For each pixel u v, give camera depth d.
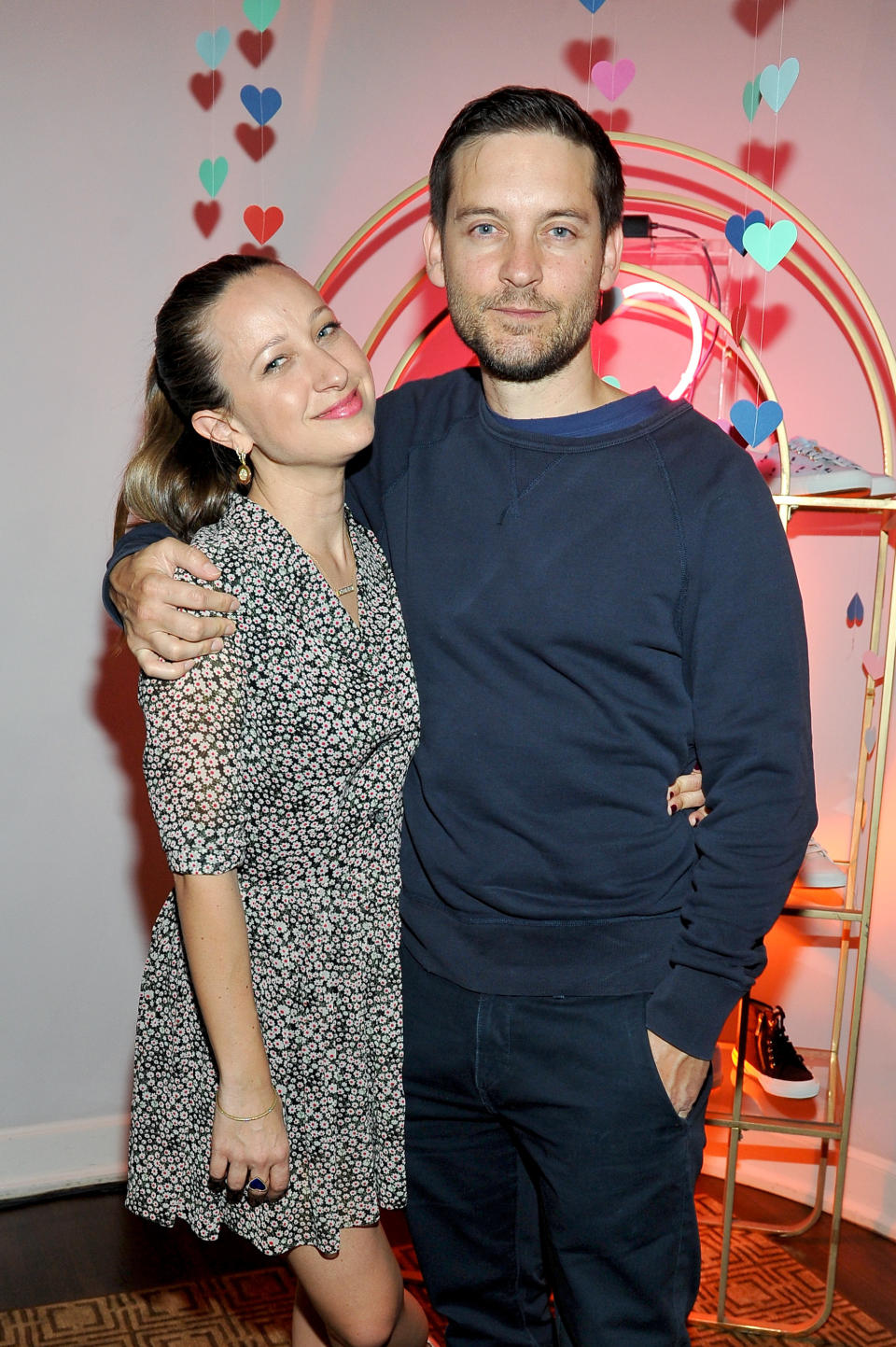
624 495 1.50
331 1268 1.57
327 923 1.50
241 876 1.49
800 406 2.51
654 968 1.54
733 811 1.47
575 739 1.51
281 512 1.53
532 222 1.47
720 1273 2.27
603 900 1.54
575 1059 1.53
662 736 1.53
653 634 1.49
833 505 2.08
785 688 1.46
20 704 2.57
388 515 1.66
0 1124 2.65
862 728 2.41
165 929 1.56
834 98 2.40
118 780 2.65
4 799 2.58
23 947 2.62
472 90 2.55
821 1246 2.46
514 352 1.50
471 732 1.53
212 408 1.53
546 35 2.52
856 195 2.41
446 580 1.56
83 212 2.47
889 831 2.51
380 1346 1.60
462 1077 1.61
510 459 1.56
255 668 1.42
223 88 2.51
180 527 1.65
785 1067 2.26
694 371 2.24
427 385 1.76
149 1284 2.30
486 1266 1.76
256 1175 1.43
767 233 1.89
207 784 1.35
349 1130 1.53
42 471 2.52
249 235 2.56
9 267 2.44
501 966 1.55
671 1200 1.55
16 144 2.41
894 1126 2.52
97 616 2.59
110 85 2.45
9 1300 2.25
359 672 1.49
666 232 2.53
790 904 2.16
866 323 2.44
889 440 2.20
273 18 2.51
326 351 1.48
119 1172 2.70
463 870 1.56
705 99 2.49
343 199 2.58
